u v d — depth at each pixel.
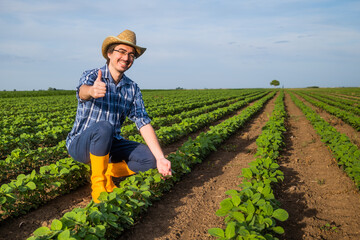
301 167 6.01
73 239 2.28
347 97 40.84
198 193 4.61
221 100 30.41
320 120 11.38
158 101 26.50
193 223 3.64
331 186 4.87
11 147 7.67
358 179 4.50
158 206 4.12
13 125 10.06
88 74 3.48
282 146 8.09
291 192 4.66
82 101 3.51
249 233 2.60
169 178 4.77
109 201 3.19
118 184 4.86
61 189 4.57
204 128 11.60
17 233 3.49
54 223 2.52
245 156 6.95
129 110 3.94
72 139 3.81
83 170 4.80
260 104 19.09
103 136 3.40
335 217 3.76
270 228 2.91
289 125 11.98
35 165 6.30
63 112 15.59
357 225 3.51
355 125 11.18
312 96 42.00
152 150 3.71
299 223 3.63
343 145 5.92
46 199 4.40
